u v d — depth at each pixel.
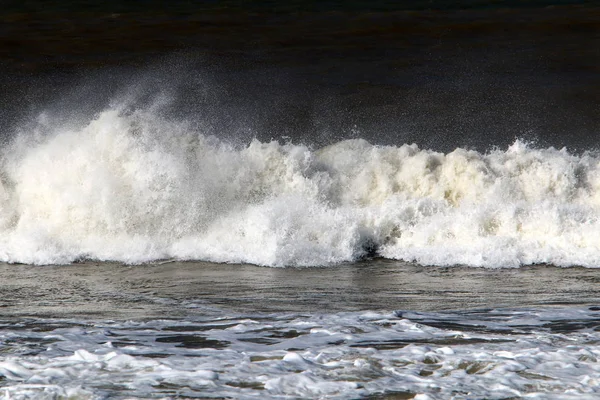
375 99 74.19
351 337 27.06
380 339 26.83
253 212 43.16
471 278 37.47
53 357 24.64
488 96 75.44
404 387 21.92
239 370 23.34
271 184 45.72
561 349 25.12
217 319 30.06
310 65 87.75
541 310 31.48
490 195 45.34
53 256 41.31
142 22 109.25
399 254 41.31
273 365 23.75
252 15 114.31
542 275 37.81
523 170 46.09
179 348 25.91
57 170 45.47
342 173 46.75
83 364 23.78
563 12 112.38
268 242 41.72
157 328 28.62
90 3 121.00
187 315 30.88
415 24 107.62
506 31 103.12
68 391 21.45
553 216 41.94
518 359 24.14
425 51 94.19
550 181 45.53
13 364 23.84
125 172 44.81
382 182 46.25
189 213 43.94
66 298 34.12
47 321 29.89
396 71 85.12
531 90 77.31
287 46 97.06
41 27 105.50
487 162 46.66
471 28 105.00
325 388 21.84
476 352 24.91
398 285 36.28
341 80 81.25
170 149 45.69
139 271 39.12
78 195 44.31
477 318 30.12
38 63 88.38
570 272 38.22
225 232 43.44
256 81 80.81
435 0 123.19
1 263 40.62
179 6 120.06
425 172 46.31
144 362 23.91
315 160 47.34
